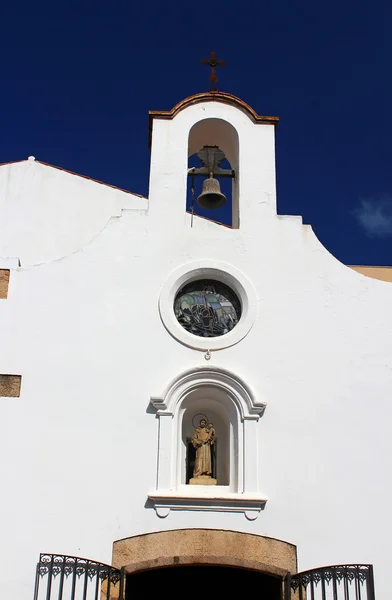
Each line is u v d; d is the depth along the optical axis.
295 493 10.35
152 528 9.95
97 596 9.28
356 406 10.93
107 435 10.41
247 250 11.81
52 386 10.60
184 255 11.66
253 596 12.12
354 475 10.52
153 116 12.66
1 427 10.31
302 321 11.39
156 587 12.32
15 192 16.19
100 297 11.20
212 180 13.12
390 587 9.93
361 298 11.63
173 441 10.45
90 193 16.36
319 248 11.91
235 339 11.12
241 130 12.77
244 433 10.58
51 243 15.80
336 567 9.55
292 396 10.91
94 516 9.98
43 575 9.61
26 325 10.91
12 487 10.02
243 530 10.05
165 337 11.05
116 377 10.74
